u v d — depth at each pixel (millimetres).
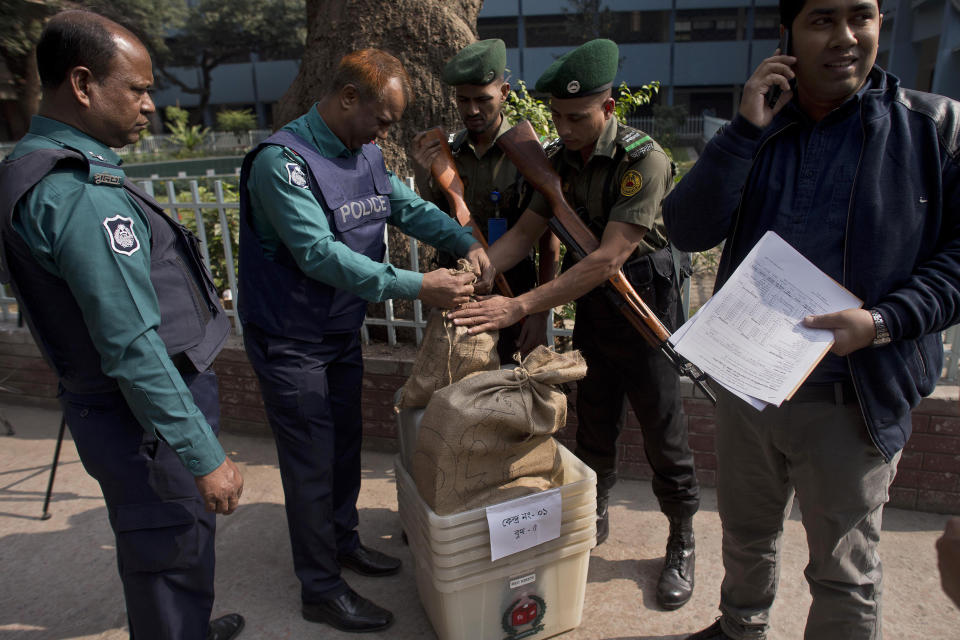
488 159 2684
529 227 2473
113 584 2719
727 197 1651
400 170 3857
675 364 2205
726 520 2004
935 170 1517
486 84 2486
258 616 2508
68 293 1631
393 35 3838
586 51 2096
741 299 1620
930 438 2840
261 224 2205
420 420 2242
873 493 1668
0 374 4391
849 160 1576
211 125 35844
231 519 3100
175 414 1639
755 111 1559
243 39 33094
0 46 11812
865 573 1738
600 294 2375
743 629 2074
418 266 3576
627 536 2893
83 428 1762
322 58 3988
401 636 2379
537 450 2115
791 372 1527
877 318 1495
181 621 1887
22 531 3057
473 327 2227
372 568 2693
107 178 1588
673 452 2463
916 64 17203
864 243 1551
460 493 2006
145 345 1597
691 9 29000
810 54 1492
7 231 1547
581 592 2295
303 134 2166
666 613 2441
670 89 30078
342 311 2338
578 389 2662
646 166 2146
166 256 1794
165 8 28750
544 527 2068
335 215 2152
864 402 1583
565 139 2262
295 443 2303
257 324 2254
